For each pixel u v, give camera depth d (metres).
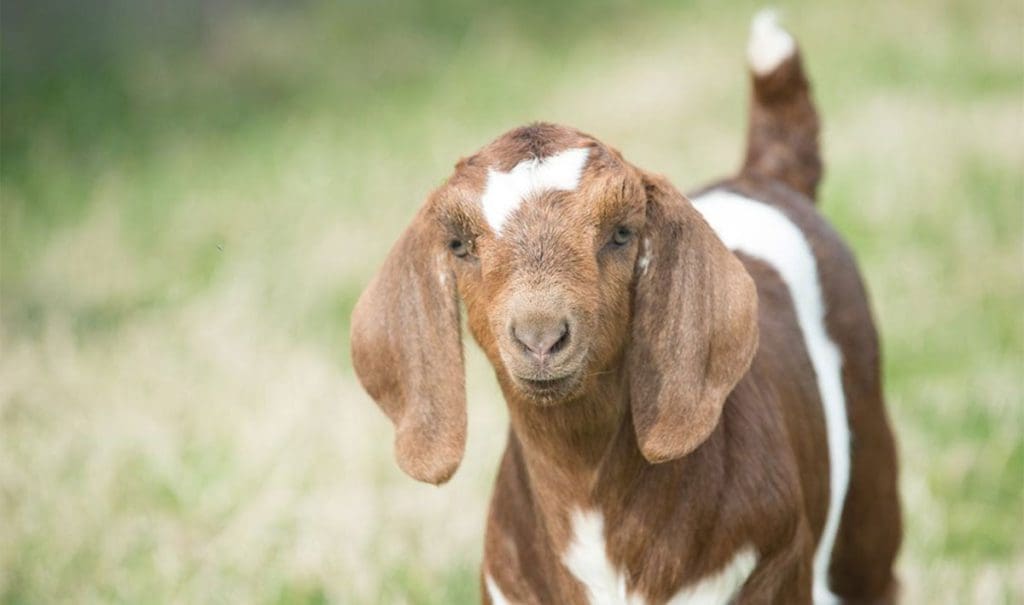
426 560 10.31
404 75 22.39
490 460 11.47
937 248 14.70
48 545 10.74
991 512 10.98
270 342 13.44
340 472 11.34
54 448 11.74
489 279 6.75
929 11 22.83
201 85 22.16
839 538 8.97
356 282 14.90
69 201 17.91
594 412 7.15
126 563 10.59
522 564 7.64
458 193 6.91
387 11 24.33
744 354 6.96
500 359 7.00
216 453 11.60
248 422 11.95
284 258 15.64
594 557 7.44
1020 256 14.49
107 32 23.97
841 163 16.72
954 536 10.70
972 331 13.21
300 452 11.59
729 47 22.23
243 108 21.39
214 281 15.12
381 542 10.53
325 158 18.92
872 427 8.95
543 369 6.49
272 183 18.12
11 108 21.25
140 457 11.62
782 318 8.31
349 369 13.07
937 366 12.76
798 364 8.19
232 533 10.75
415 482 11.28
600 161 6.88
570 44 23.12
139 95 21.75
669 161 17.72
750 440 7.39
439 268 7.11
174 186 18.27
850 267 9.12
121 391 12.62
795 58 9.83
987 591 10.00
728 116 19.30
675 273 7.02
